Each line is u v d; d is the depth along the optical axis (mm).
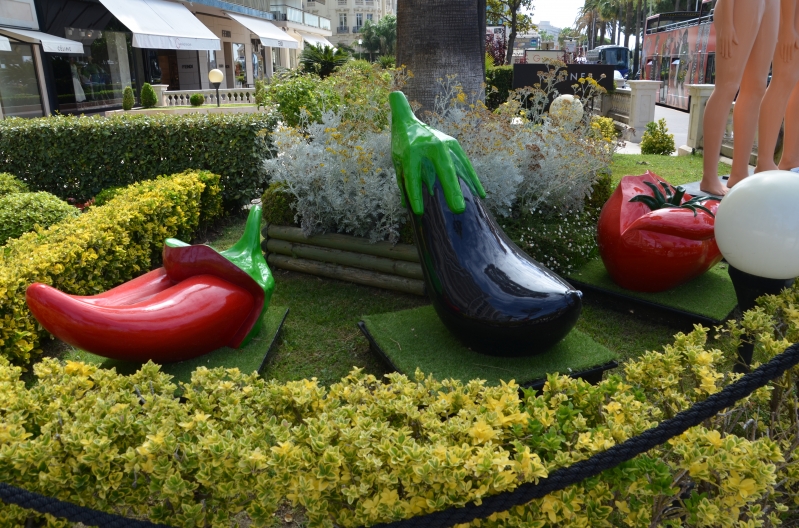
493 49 27188
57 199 6531
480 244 3334
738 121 6441
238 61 34344
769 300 3074
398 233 4957
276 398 2402
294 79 12492
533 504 1930
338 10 77000
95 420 2119
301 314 4789
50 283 4246
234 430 2184
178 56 29172
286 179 5266
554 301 3207
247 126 7863
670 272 4312
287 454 1891
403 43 7730
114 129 8062
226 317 3676
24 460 1979
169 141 8016
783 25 6211
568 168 5363
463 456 1865
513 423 2068
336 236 5242
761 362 2846
